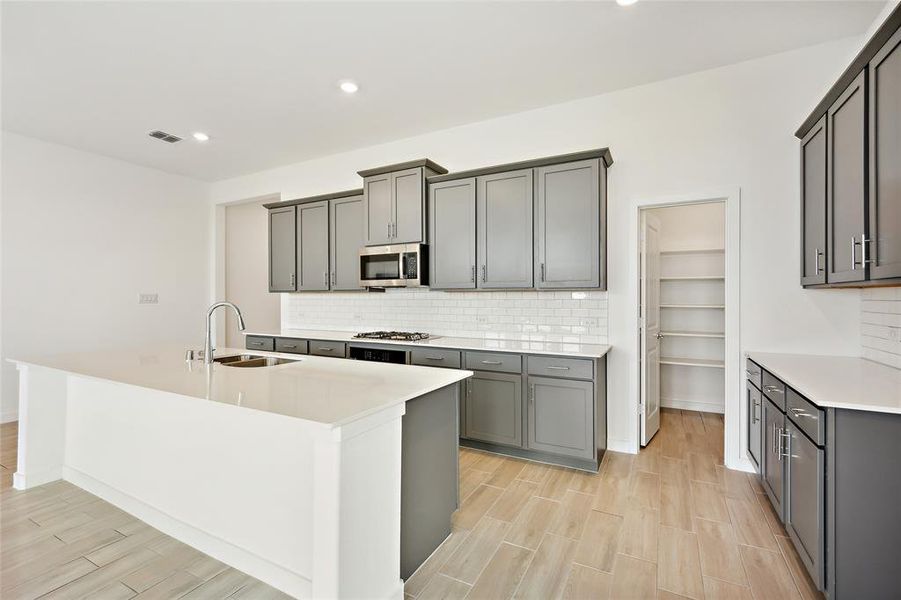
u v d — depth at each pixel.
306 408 1.52
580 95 3.39
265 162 5.02
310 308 5.07
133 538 2.16
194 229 5.67
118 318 4.89
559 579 1.86
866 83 1.90
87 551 2.05
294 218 4.79
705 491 2.66
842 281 2.14
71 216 4.52
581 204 3.17
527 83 3.20
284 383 1.93
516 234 3.41
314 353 4.19
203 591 1.79
